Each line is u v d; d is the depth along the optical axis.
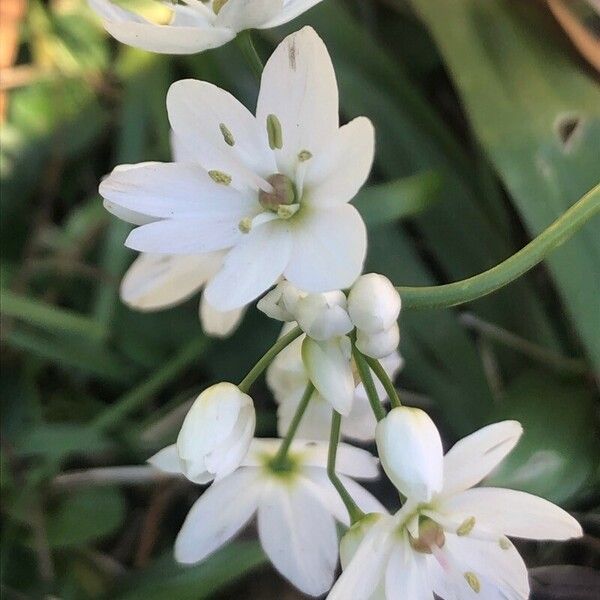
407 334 0.10
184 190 0.07
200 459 0.06
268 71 0.06
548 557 0.10
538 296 0.10
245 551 0.09
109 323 0.12
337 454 0.08
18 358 0.12
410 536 0.06
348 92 0.11
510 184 0.09
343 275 0.06
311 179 0.07
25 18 0.13
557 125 0.09
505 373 0.10
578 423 0.09
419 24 0.12
